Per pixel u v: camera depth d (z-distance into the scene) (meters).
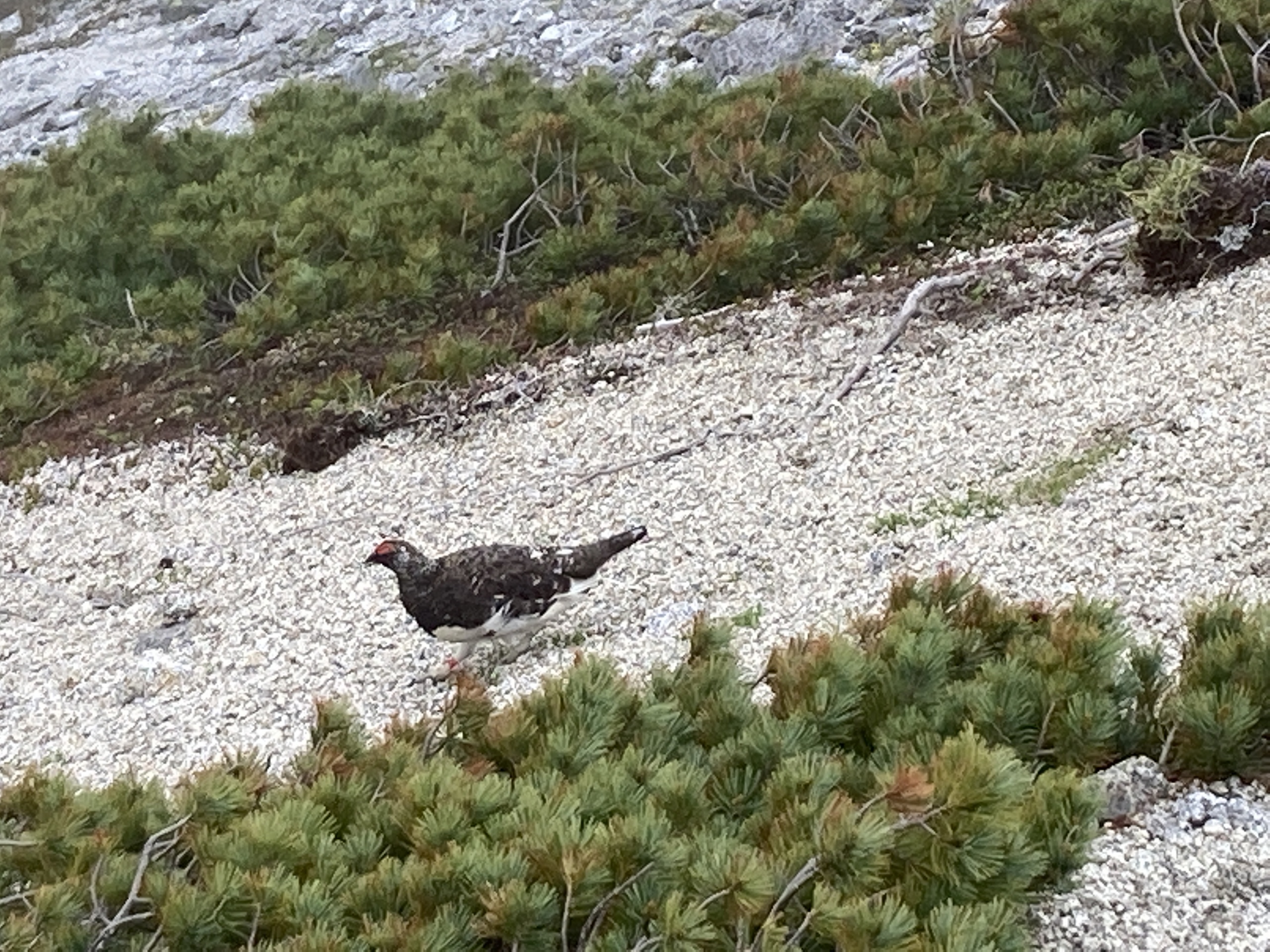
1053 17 17.73
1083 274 14.07
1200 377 11.81
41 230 19.72
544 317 15.90
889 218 15.96
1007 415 12.26
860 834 5.24
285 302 17.27
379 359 16.72
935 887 5.48
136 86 32.03
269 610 12.28
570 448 13.95
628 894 5.26
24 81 33.69
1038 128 17.45
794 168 17.77
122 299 19.08
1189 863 6.16
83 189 20.94
